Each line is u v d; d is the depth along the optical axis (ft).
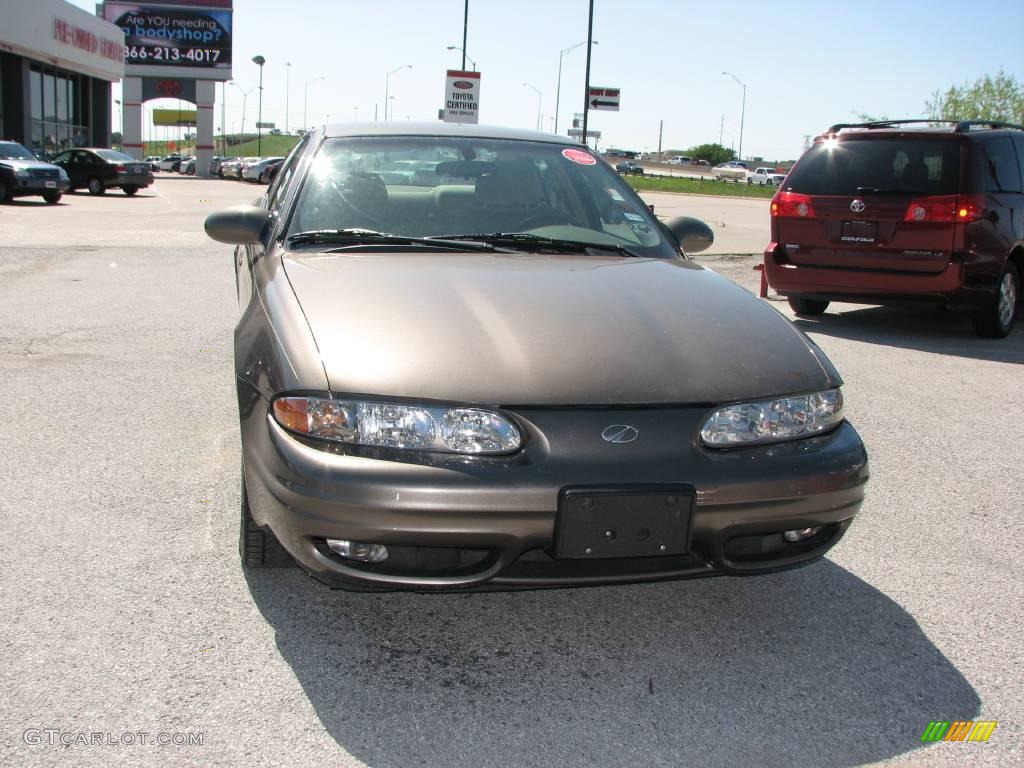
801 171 25.89
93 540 10.81
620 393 8.22
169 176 183.11
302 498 7.88
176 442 14.30
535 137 14.14
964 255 23.66
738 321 9.69
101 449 13.87
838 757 7.49
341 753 7.30
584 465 7.90
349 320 8.84
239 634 8.97
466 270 10.33
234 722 7.62
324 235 11.25
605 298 9.77
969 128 24.48
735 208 92.58
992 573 10.94
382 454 7.86
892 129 25.07
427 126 13.91
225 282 30.17
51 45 112.16
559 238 11.93
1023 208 25.86
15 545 10.59
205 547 10.75
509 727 7.73
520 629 9.41
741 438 8.37
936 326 27.53
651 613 9.82
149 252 37.73
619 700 8.19
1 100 107.96
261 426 8.52
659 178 194.80
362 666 8.56
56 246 38.58
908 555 11.39
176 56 178.81
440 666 8.64
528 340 8.69
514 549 7.92
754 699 8.26
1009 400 19.03
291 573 10.25
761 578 10.69
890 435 16.37
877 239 24.56
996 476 14.39
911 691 8.45
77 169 89.61
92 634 8.82
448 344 8.50
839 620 9.74
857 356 22.84
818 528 8.87
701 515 8.12
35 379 17.54
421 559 8.16
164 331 22.18
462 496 7.72
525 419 8.02
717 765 7.35
